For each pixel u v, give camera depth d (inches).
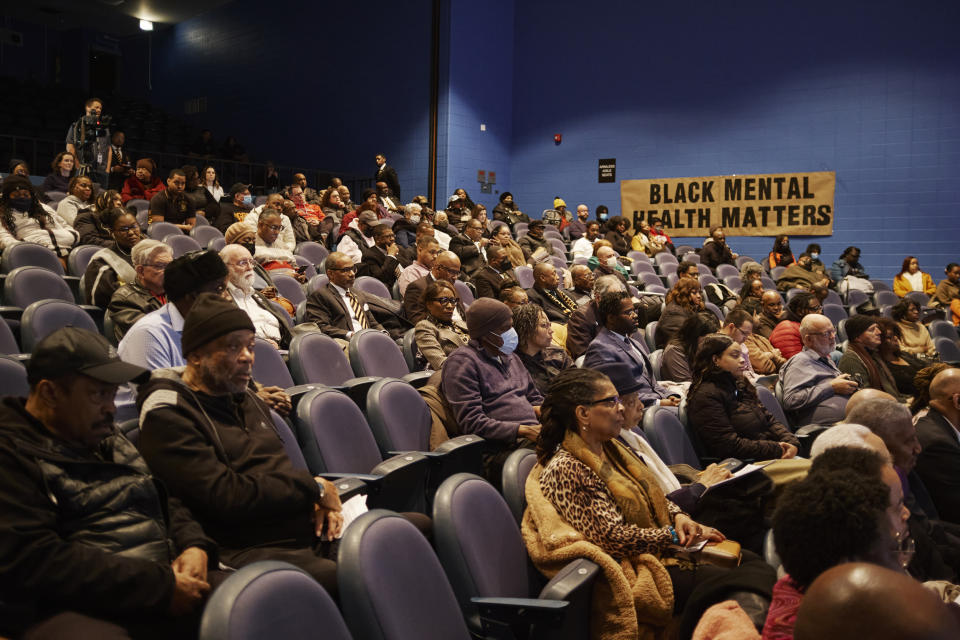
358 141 581.0
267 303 174.7
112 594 63.3
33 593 61.6
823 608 28.5
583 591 89.1
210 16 679.1
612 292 173.8
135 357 102.1
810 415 184.9
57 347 68.0
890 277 471.8
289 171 610.5
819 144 488.1
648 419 139.7
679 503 114.6
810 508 57.4
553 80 570.6
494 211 508.7
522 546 94.7
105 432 70.0
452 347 179.2
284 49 625.3
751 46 506.0
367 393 131.3
